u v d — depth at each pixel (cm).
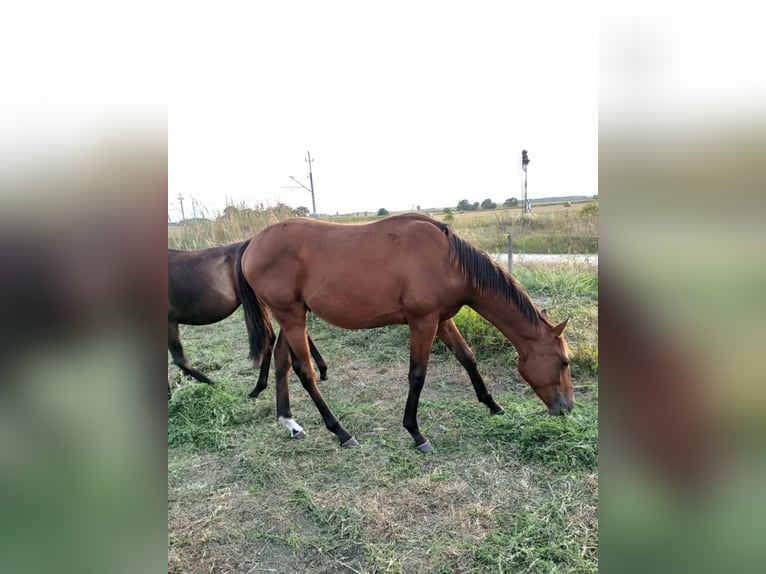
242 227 854
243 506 226
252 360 318
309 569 186
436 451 267
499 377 371
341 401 343
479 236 965
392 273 260
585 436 263
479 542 195
